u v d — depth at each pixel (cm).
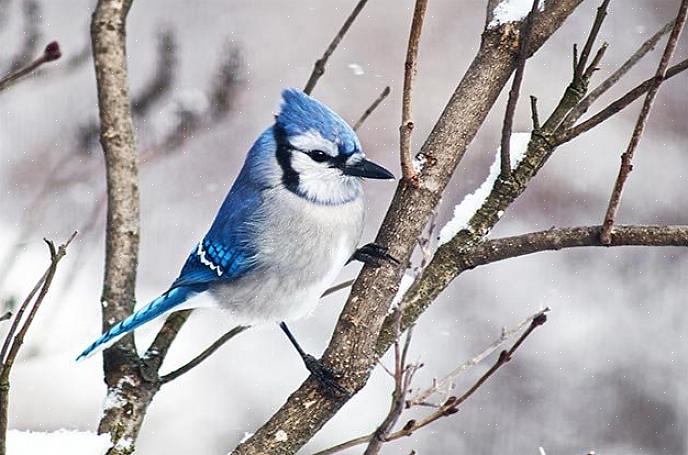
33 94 1241
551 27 561
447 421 1200
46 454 543
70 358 1089
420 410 1204
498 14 568
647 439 1243
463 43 1405
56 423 1064
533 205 1301
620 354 1280
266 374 1202
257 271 717
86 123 1173
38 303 487
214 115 1112
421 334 1265
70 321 1098
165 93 1078
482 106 554
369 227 1291
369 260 528
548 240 534
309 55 1363
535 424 1230
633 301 1316
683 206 1313
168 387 1173
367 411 1187
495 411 1223
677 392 1260
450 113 554
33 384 1078
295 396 516
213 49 1287
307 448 1155
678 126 1355
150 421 1141
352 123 1342
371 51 1395
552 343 1280
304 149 694
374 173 690
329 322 1259
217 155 1307
